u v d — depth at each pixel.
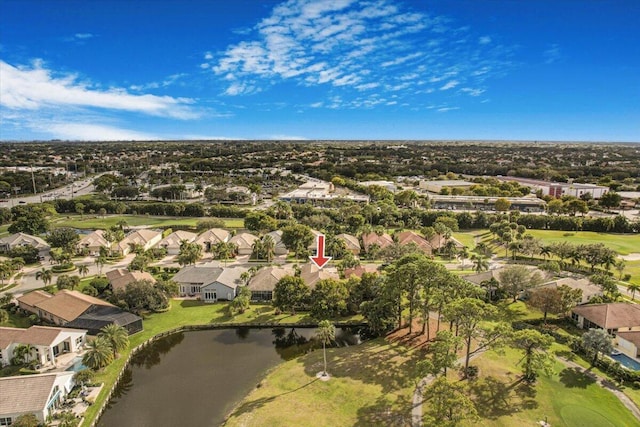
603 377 61.28
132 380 64.75
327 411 54.31
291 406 55.47
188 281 99.50
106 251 130.38
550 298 79.62
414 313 81.94
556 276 106.44
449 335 58.84
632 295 94.19
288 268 116.94
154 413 56.31
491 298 92.94
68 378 58.78
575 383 59.56
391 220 176.38
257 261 128.50
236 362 69.81
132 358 71.50
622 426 50.56
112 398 60.06
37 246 138.25
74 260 131.38
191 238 146.62
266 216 159.75
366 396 57.06
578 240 148.38
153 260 131.00
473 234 164.62
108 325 73.38
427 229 143.38
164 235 158.62
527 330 58.78
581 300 86.69
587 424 50.88
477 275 99.19
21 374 64.00
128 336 77.75
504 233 134.88
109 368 66.19
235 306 86.88
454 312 60.47
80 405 56.78
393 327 78.75
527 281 90.44
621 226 161.25
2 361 66.81
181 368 68.12
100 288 98.88
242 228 176.38
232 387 62.28
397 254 119.69
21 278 112.94
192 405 57.97
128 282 93.38
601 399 55.91
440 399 47.78
